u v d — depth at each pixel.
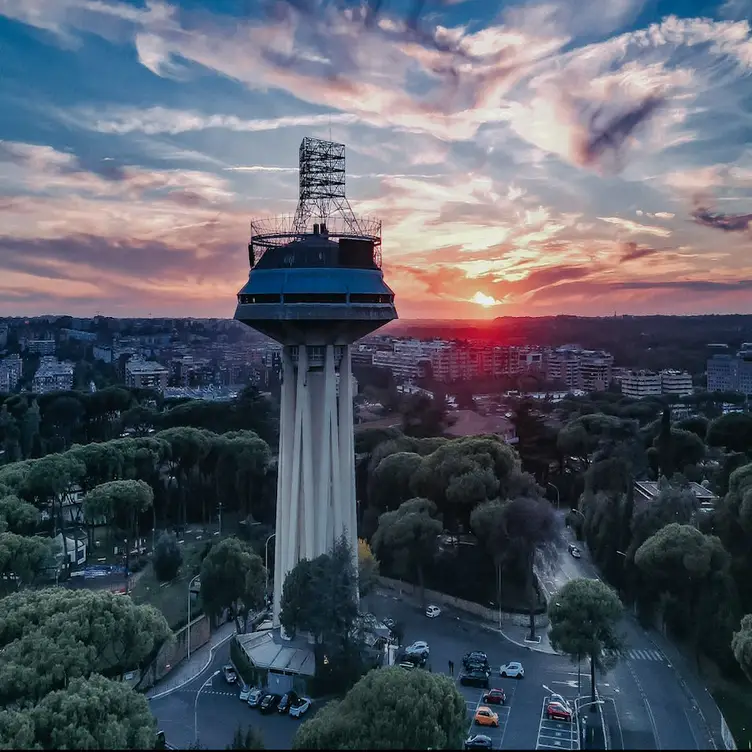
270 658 92.56
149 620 82.38
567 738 78.06
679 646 102.25
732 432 186.38
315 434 99.06
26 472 151.12
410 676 64.12
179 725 82.25
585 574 131.00
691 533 101.44
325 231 101.38
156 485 165.38
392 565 126.06
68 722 59.09
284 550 99.12
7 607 80.94
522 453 193.50
